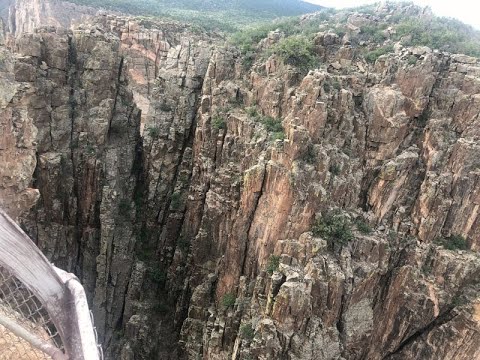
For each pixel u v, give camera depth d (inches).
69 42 2130.9
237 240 1908.2
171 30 3641.7
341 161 1835.6
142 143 2532.0
